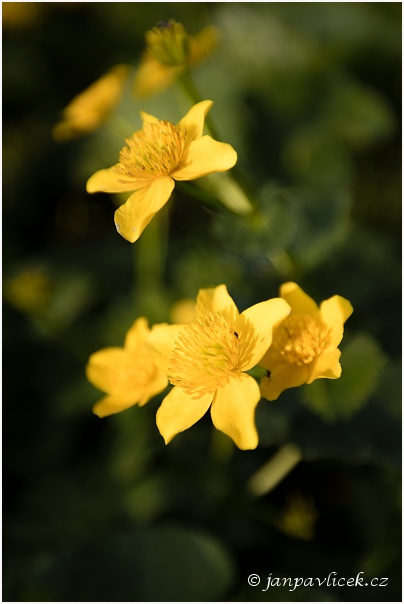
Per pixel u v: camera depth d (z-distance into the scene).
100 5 0.56
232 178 0.34
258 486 0.38
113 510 0.40
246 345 0.30
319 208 0.37
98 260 0.49
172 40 0.34
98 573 0.36
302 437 0.34
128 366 0.33
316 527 0.39
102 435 0.43
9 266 0.50
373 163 0.48
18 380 0.44
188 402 0.30
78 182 0.52
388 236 0.44
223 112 0.47
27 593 0.36
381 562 0.36
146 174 0.31
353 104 0.48
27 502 0.41
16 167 0.54
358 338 0.34
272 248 0.35
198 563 0.36
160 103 0.47
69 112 0.40
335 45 0.49
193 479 0.39
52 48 0.58
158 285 0.42
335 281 0.40
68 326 0.43
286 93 0.49
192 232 0.48
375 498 0.39
